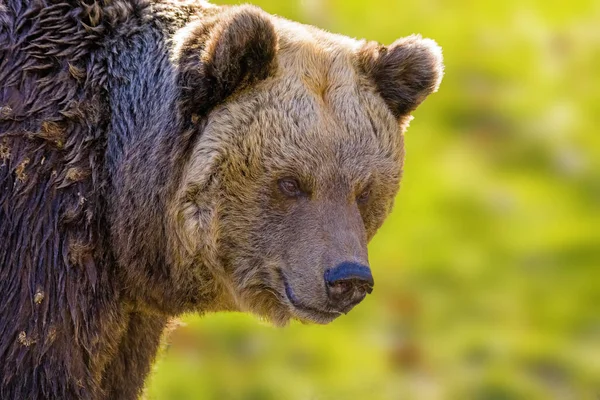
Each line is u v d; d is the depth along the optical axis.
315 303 9.65
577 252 22.89
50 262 9.66
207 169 9.72
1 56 9.92
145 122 10.03
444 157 25.31
